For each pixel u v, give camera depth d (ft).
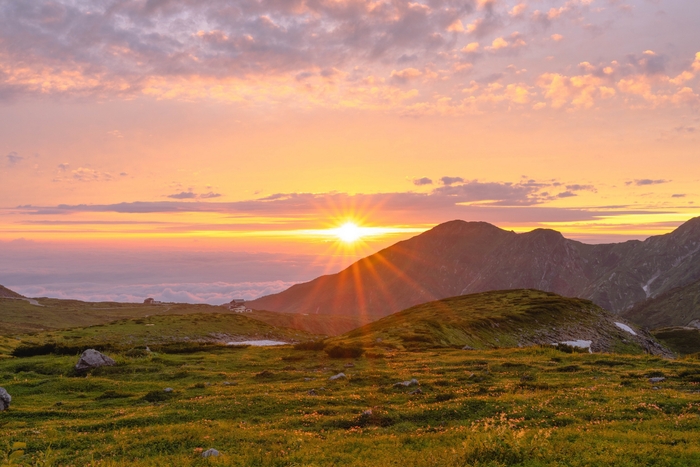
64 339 378.94
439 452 62.95
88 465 67.26
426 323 327.67
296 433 83.87
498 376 139.13
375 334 315.17
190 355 228.43
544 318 380.99
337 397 115.65
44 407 124.57
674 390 104.68
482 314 394.11
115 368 183.83
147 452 75.92
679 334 627.87
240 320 569.23
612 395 98.27
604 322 403.13
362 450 69.41
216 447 77.20
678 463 52.01
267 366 190.19
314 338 563.48
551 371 143.84
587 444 60.54
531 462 54.75
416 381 130.00
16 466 50.01
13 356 237.25
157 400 128.77
